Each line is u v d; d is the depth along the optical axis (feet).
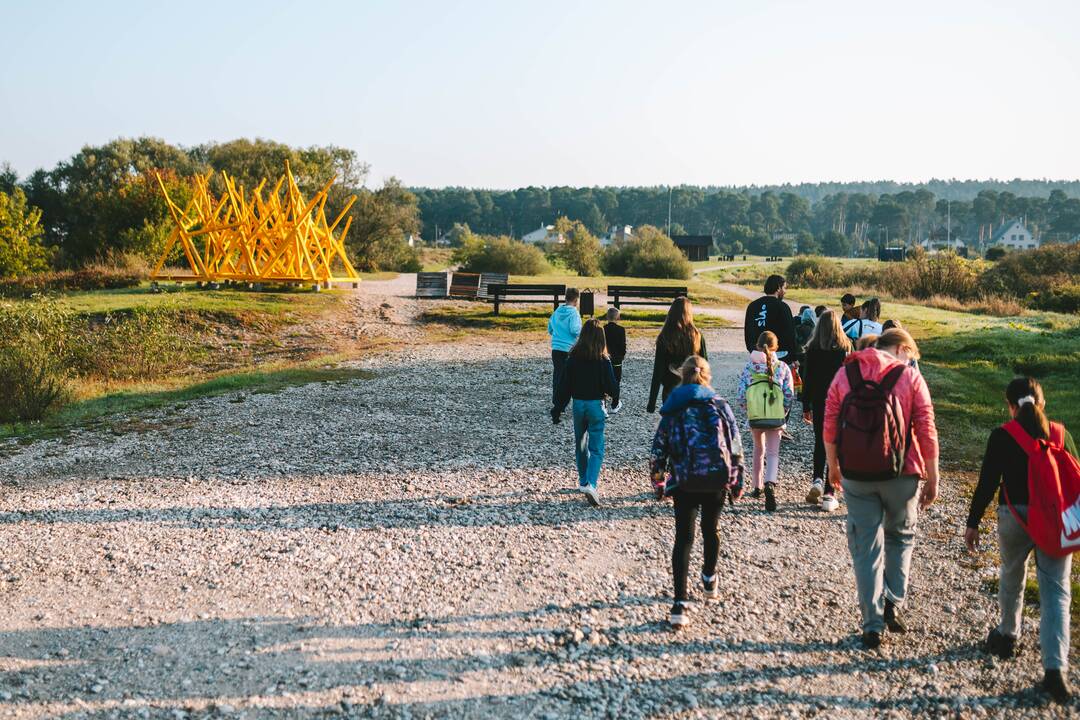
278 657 14.99
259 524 22.30
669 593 18.17
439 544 20.93
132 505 23.85
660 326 73.00
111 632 15.94
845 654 15.43
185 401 40.04
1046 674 13.91
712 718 13.25
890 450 15.28
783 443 32.22
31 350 40.47
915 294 133.28
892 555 16.21
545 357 55.83
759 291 136.05
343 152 219.41
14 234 126.93
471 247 203.21
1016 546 14.70
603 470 28.07
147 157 246.88
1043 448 14.20
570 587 18.38
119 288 93.25
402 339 67.15
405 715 13.14
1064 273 139.54
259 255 104.53
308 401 39.75
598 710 13.41
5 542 20.88
